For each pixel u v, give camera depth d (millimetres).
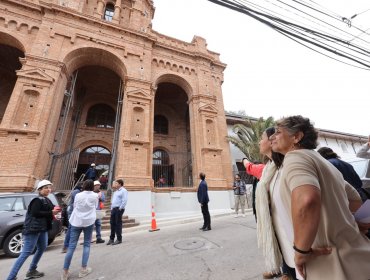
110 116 17984
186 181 16484
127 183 10359
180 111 20172
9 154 8797
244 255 4055
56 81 10852
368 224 1286
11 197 5938
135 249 5191
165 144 18531
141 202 10234
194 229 7176
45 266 4383
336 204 1147
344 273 1019
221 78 17266
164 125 19703
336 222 1117
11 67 14664
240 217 9250
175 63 15586
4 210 5660
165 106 20016
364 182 4117
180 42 16781
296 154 1301
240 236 5543
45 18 11961
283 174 1298
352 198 1467
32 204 3795
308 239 1026
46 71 10797
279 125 1621
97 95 17750
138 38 14344
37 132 9461
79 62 13016
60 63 11258
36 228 3689
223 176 13297
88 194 4043
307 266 1147
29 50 11211
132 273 3666
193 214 11438
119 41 13641
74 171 10781
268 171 1831
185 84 15719
